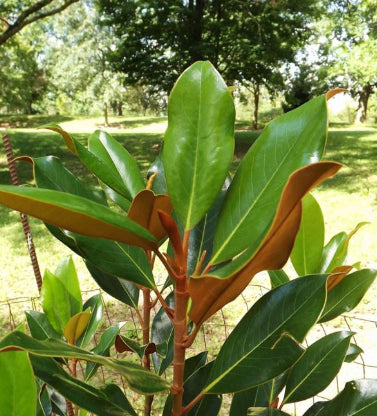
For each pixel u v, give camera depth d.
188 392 1.26
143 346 1.12
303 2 16.20
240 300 5.14
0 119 37.25
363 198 9.66
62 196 0.64
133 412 1.10
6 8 14.12
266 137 0.87
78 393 0.95
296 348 0.89
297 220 0.65
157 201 0.88
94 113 55.62
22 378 0.67
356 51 13.38
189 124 0.89
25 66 35.81
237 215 0.85
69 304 1.46
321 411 1.11
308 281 0.90
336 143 20.05
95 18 34.28
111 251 1.01
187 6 17.09
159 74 17.34
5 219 9.07
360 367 4.00
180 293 0.82
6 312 5.01
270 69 18.36
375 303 4.97
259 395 1.37
